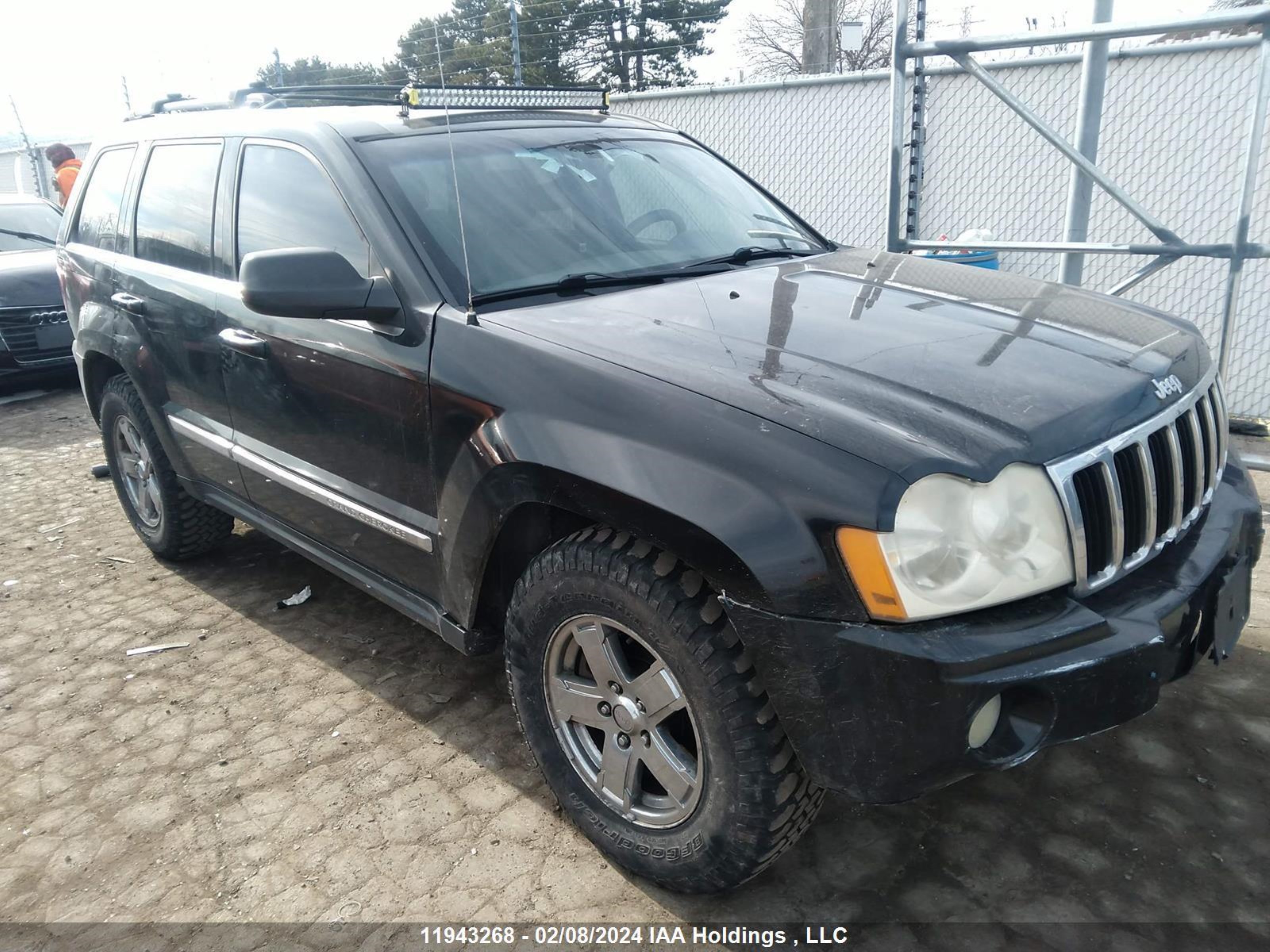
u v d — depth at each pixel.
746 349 2.13
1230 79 5.66
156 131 3.83
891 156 4.76
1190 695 2.84
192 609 3.80
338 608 3.75
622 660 2.12
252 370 3.02
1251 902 2.09
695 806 2.02
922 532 1.69
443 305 2.44
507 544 2.39
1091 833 2.33
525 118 3.27
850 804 2.49
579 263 2.71
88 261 4.04
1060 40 4.04
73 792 2.69
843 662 1.71
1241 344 5.96
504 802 2.56
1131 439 1.95
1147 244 4.16
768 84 7.52
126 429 4.07
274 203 2.99
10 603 3.94
